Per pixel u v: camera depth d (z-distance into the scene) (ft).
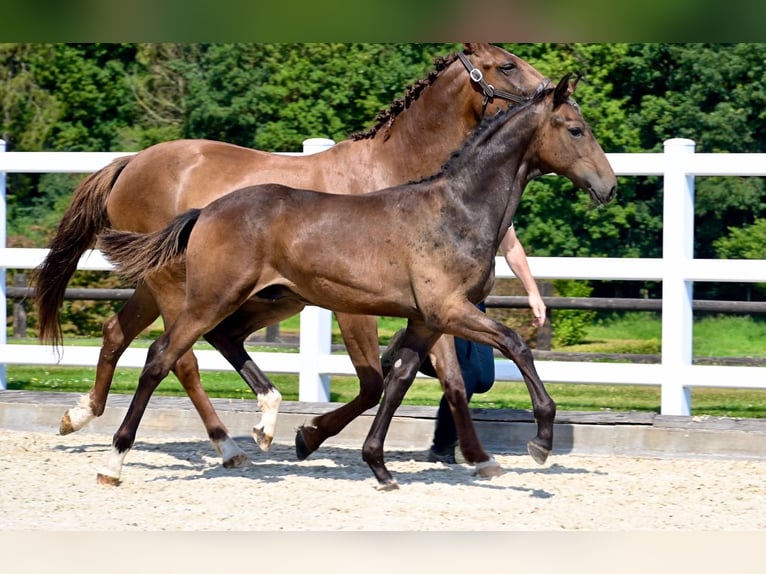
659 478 33.14
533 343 71.46
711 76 92.32
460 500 29.63
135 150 100.83
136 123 103.35
